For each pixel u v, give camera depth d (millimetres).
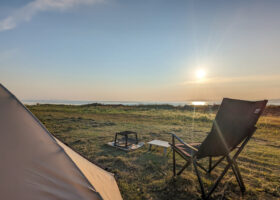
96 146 4797
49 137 1492
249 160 3959
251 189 2680
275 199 2469
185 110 17781
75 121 8969
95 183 1551
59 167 1358
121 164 3607
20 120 1407
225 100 2367
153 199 2428
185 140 5676
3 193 1091
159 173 3230
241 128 2318
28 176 1215
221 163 3824
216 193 2584
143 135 6285
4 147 1236
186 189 2637
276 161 3895
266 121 9891
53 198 1220
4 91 1484
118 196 1931
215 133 2205
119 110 17156
